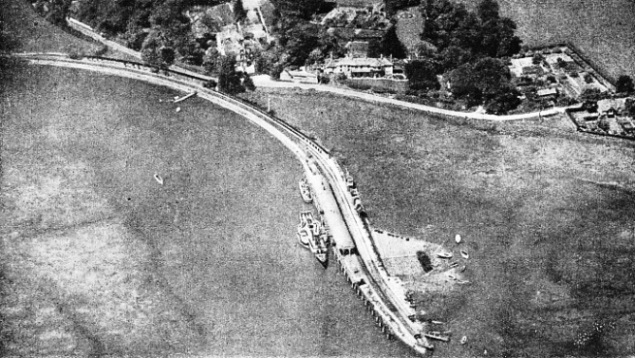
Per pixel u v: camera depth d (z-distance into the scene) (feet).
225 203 580.30
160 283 529.86
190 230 563.07
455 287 520.42
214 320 508.53
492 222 561.02
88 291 526.57
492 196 579.07
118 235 560.20
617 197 575.79
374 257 535.60
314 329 502.38
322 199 574.15
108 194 589.32
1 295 524.52
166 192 590.55
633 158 605.73
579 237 549.54
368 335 497.46
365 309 511.40
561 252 541.34
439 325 499.92
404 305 508.12
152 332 503.61
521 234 552.41
